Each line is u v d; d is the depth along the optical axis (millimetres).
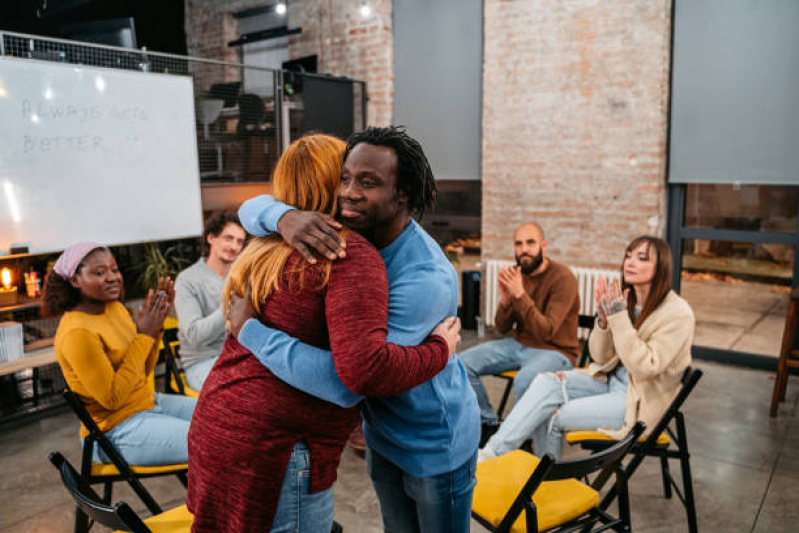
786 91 4207
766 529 2500
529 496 1658
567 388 2553
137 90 4176
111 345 2158
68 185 3879
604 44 4777
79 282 2098
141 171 4258
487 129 5434
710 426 3508
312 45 6449
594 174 4965
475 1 5445
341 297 1082
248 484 1133
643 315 2455
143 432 2119
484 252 5605
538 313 3066
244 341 1131
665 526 2523
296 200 1229
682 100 4609
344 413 1217
